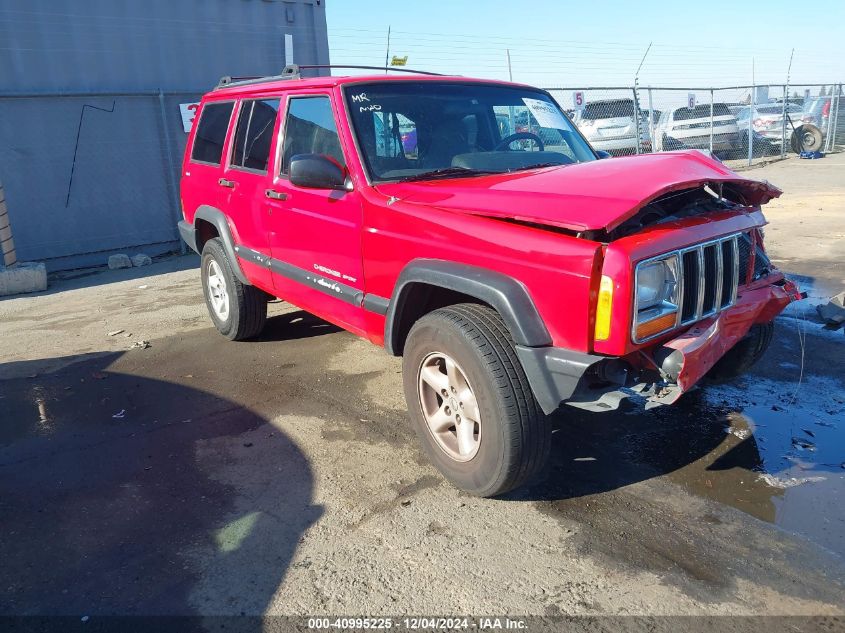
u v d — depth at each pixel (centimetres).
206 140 585
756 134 2072
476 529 305
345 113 395
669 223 298
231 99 547
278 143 461
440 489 340
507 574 275
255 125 501
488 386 294
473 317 307
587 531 300
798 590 258
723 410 414
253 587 274
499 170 397
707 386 443
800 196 1253
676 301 285
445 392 328
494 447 299
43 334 655
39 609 265
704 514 309
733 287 321
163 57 1054
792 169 1730
